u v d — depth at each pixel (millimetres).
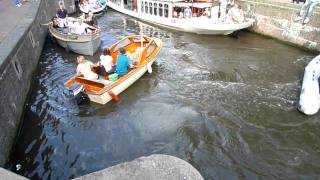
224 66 13805
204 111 10266
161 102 10969
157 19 20453
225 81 12328
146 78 12773
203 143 8773
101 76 11758
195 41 17469
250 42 17047
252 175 7641
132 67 12031
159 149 8641
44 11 19344
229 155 8297
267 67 13617
